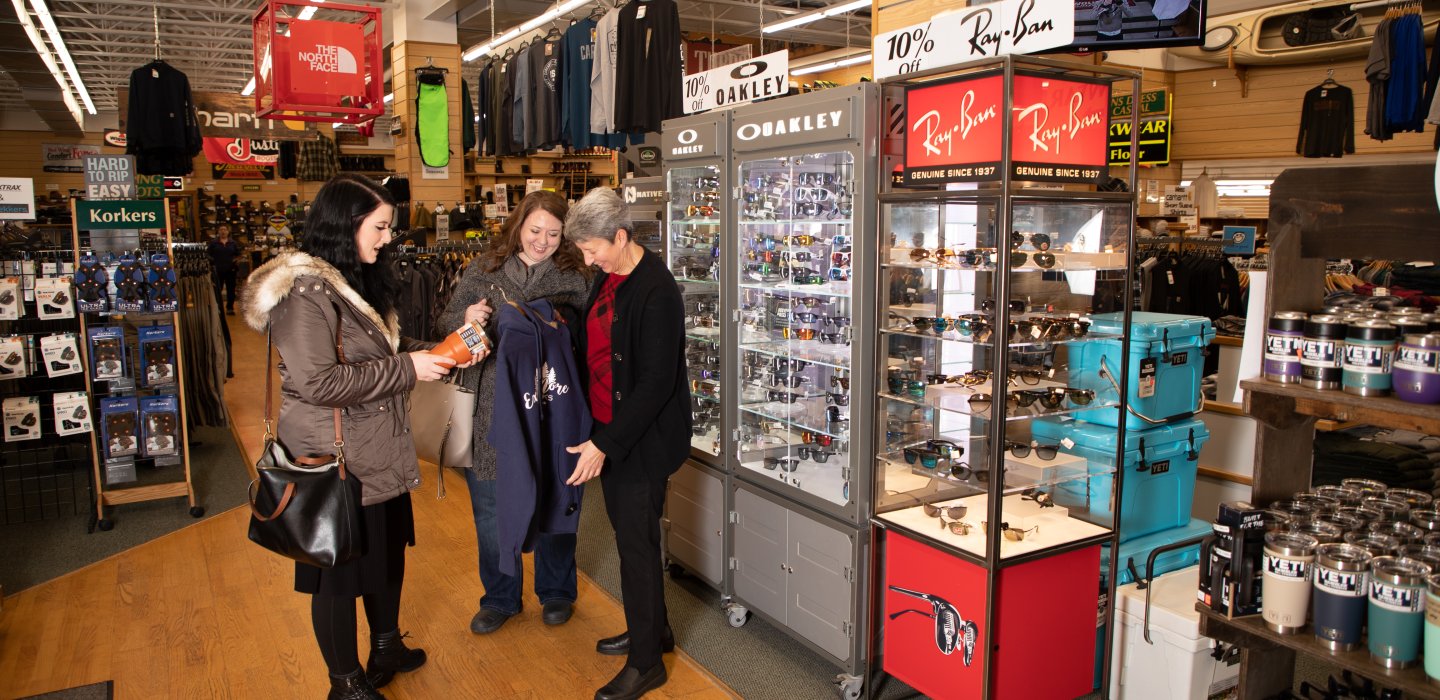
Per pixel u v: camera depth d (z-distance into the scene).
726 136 3.47
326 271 2.52
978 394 2.72
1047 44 2.38
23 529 4.91
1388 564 1.77
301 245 2.68
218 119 8.95
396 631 3.16
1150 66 10.55
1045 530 2.80
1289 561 1.89
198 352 6.57
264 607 3.86
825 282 3.24
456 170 10.29
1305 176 2.00
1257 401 2.03
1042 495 2.89
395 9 10.30
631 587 2.97
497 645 3.49
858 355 2.92
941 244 2.85
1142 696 2.83
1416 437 4.46
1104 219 2.69
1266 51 9.57
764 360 3.53
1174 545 2.72
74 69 15.18
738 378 3.57
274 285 2.41
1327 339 1.88
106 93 20.23
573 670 3.29
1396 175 1.85
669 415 2.88
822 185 3.17
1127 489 3.07
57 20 12.44
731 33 13.33
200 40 13.95
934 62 2.76
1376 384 1.79
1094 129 2.59
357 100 7.39
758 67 3.66
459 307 3.39
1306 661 3.28
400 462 2.68
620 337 2.88
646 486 2.90
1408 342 1.73
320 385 2.42
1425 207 1.81
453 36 10.12
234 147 12.53
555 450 3.05
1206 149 10.62
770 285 3.42
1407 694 2.11
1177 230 8.98
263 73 7.80
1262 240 8.96
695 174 3.86
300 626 3.67
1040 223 2.63
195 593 4.01
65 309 4.93
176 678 3.24
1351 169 1.92
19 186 4.95
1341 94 8.98
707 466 3.77
